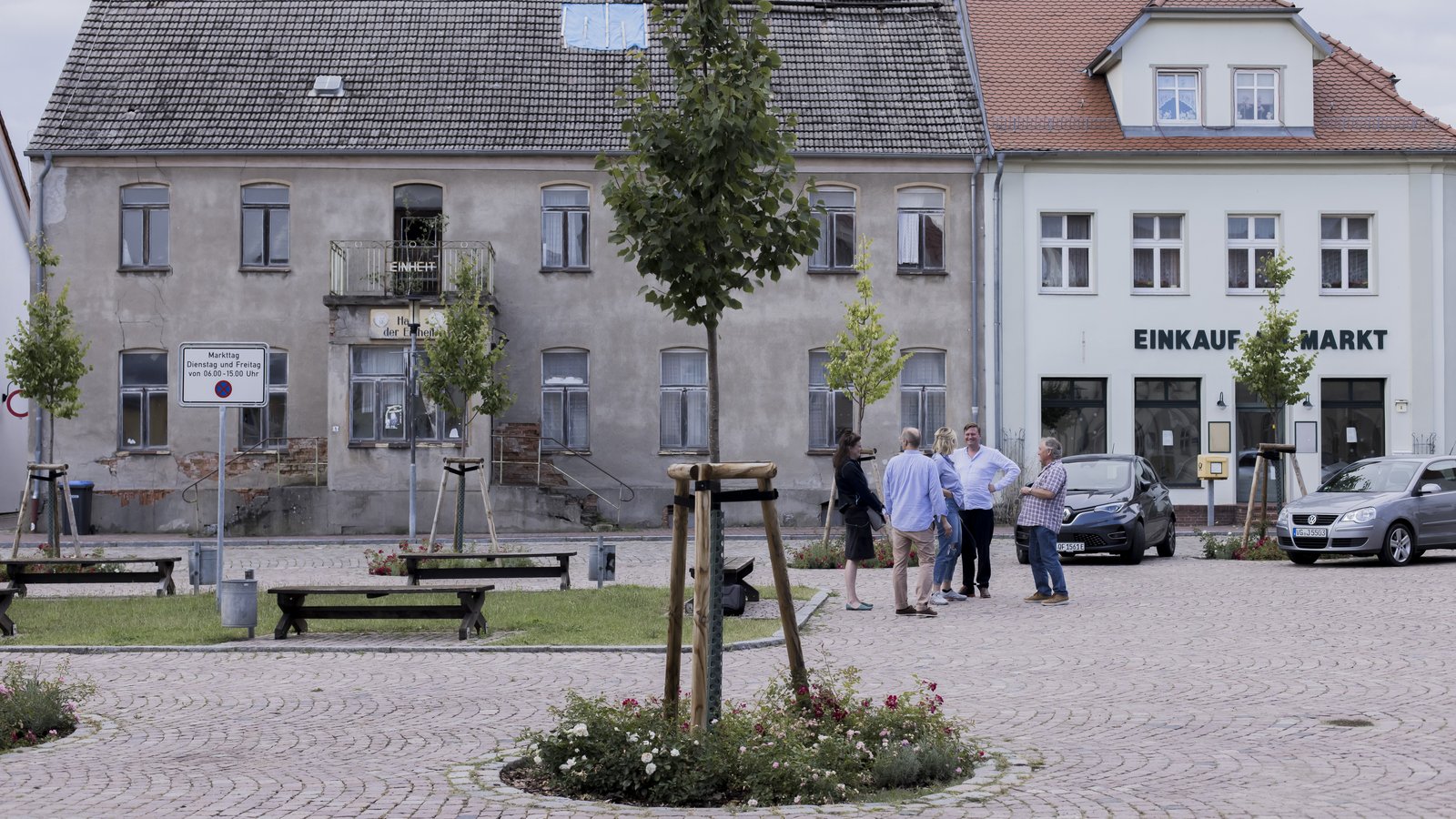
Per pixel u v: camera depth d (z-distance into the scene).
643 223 9.58
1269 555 23.52
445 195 33.72
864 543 16.55
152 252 33.75
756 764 7.28
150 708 10.23
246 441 33.62
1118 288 34.38
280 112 33.84
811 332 34.22
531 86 34.53
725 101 9.26
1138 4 38.53
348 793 7.40
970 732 9.15
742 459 34.09
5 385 42.31
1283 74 35.00
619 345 34.06
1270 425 34.59
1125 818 6.80
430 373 24.22
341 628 14.93
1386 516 21.66
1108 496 23.05
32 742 8.94
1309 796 7.25
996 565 23.00
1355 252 34.84
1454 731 9.02
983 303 34.25
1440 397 34.56
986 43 37.28
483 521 32.31
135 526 33.19
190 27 35.44
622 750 7.42
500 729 9.32
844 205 34.31
